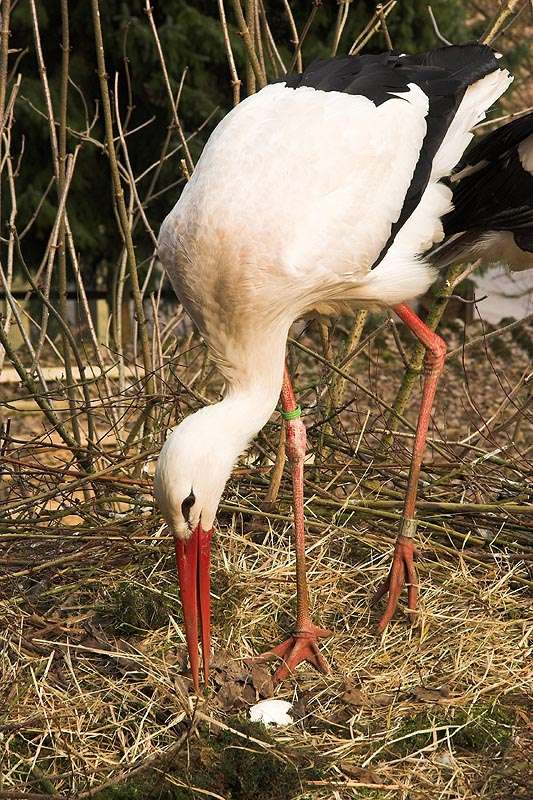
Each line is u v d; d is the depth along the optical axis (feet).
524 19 63.87
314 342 64.90
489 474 29.27
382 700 21.53
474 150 25.55
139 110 60.13
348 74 24.20
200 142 58.08
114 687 21.52
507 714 20.95
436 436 53.83
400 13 57.72
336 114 22.48
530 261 26.55
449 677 21.99
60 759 19.98
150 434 29.01
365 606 24.64
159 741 20.36
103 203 61.36
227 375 22.65
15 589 24.85
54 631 23.29
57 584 25.41
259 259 21.33
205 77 58.08
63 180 29.58
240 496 27.73
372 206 22.44
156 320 31.07
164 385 30.86
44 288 29.71
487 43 29.37
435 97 24.41
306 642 22.89
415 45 59.31
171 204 60.44
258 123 22.09
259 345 22.30
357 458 29.40
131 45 56.90
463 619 23.50
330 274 22.22
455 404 62.80
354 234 22.16
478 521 26.86
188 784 18.93
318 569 25.53
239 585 24.70
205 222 21.27
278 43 57.26
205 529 21.26
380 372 66.13
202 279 21.71
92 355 57.41
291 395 23.91
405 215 23.52
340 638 23.59
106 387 30.99
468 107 25.12
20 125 57.06
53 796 18.04
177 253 21.75
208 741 20.15
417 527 26.61
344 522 27.07
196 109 57.47
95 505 27.50
